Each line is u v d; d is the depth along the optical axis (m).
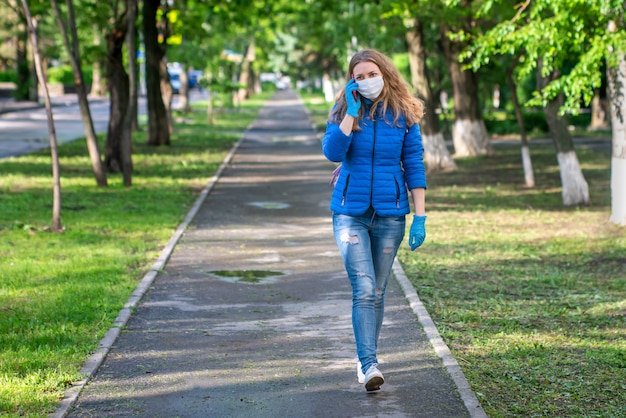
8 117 48.22
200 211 16.42
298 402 5.88
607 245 13.17
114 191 19.08
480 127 31.09
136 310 8.61
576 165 18.34
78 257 11.34
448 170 25.97
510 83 21.67
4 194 18.09
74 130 39.62
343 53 47.22
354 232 5.94
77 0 30.80
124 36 22.98
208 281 10.07
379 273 6.10
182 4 32.16
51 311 8.41
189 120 50.62
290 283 9.98
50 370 6.47
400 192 5.95
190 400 5.93
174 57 46.97
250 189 20.17
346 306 8.79
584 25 13.30
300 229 14.26
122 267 10.73
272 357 6.96
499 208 17.83
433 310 8.77
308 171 24.45
